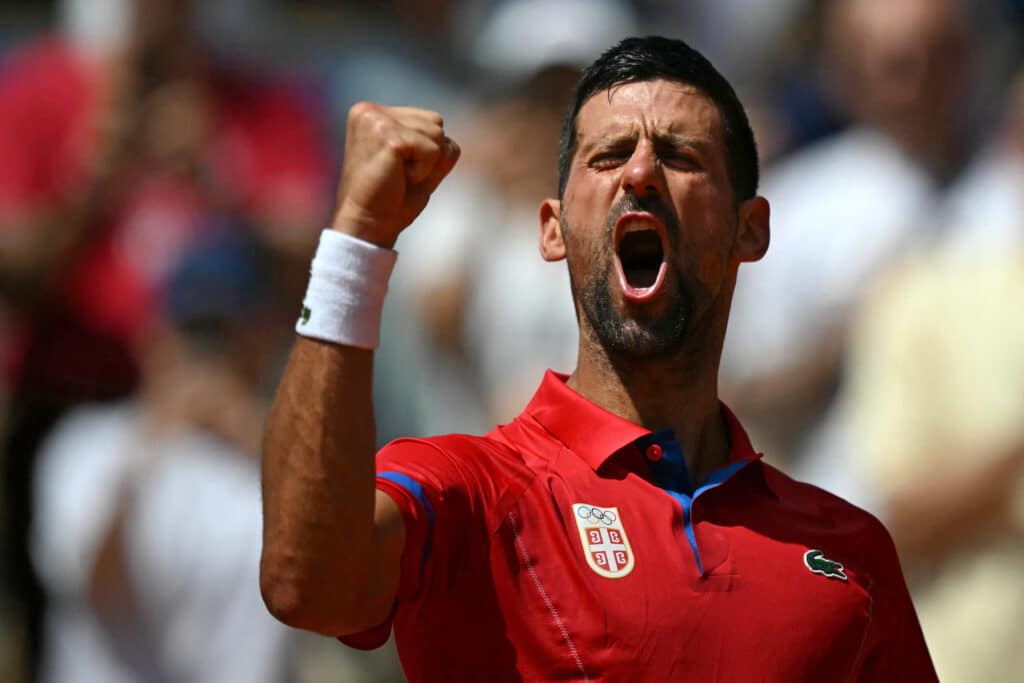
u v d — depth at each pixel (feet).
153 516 76.74
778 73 115.55
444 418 90.07
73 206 90.17
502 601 40.78
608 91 45.06
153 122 92.02
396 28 112.78
